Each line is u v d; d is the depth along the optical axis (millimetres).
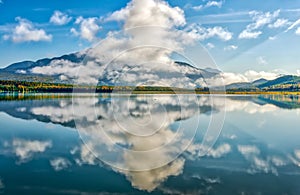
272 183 8125
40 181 8320
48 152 11164
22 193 7652
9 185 8133
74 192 7672
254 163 9594
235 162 9656
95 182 8188
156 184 8094
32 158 10445
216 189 7785
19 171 9156
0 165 9672
